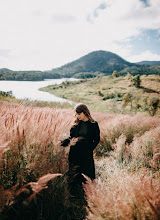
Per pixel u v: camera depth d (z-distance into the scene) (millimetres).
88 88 93062
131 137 3850
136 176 1628
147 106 19141
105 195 1361
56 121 1953
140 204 1226
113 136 3742
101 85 97562
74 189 1840
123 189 1379
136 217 1152
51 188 1542
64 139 2123
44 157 1520
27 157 1422
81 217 1482
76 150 1933
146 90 63188
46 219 1393
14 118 1625
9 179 1286
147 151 2777
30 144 1521
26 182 1369
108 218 1140
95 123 2223
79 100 52500
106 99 54875
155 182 1469
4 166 1295
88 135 2143
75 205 1560
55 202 1508
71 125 2434
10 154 1352
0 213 1090
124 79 105562
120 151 2895
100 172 2398
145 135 3184
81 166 1887
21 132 1448
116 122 4348
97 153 3379
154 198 1230
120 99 49469
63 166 1849
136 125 4543
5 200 1046
